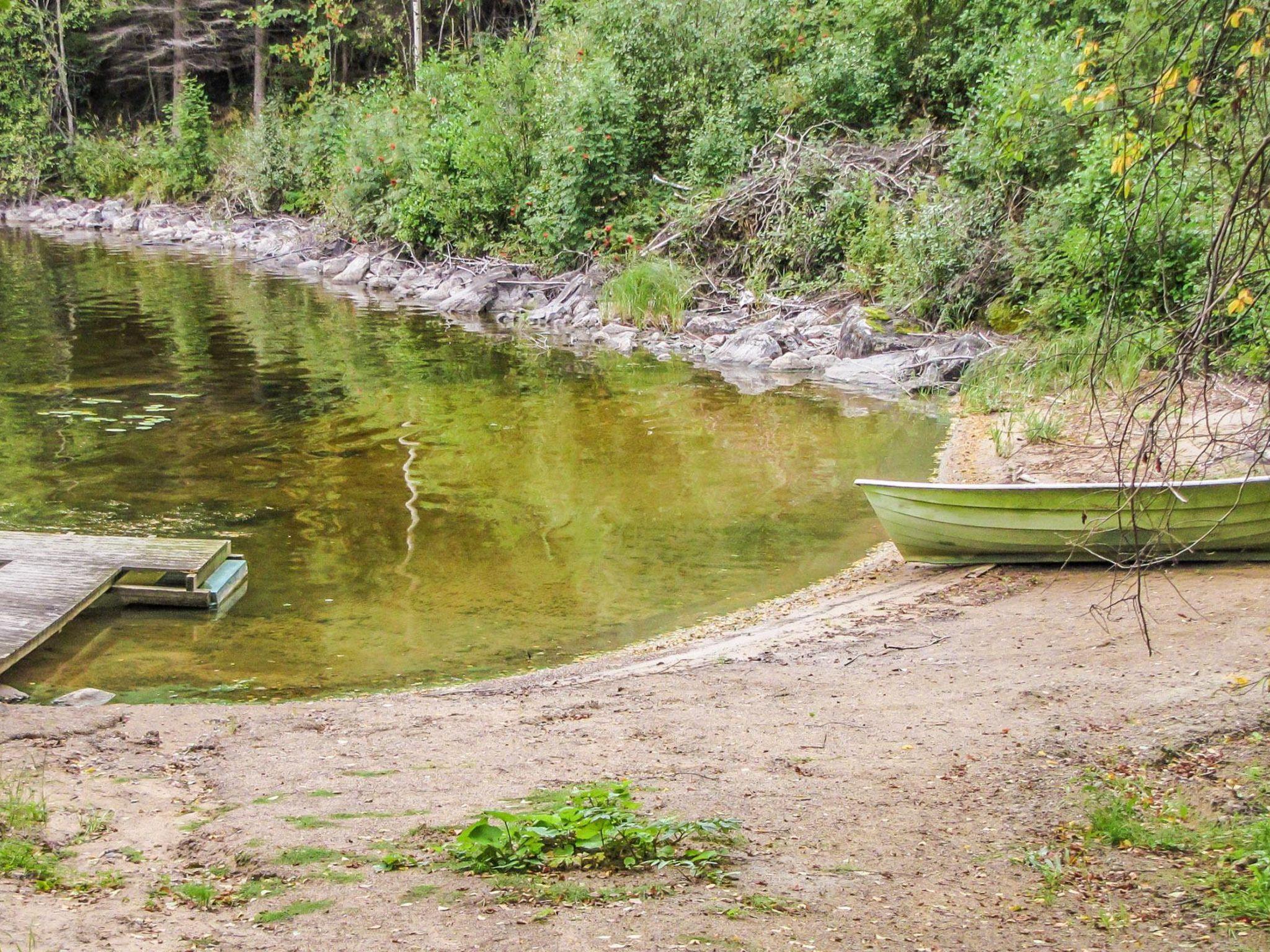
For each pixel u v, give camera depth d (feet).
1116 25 56.49
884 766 17.46
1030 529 28.45
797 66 75.10
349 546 31.68
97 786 16.99
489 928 11.86
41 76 138.21
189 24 132.16
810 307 63.67
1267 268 15.70
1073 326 49.67
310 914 12.26
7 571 27.63
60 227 122.83
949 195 59.16
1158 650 22.31
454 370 56.49
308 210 109.40
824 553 31.50
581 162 73.77
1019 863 13.82
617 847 13.93
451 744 19.15
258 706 21.59
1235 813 15.03
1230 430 34.60
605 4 79.71
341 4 119.14
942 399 49.83
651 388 52.75
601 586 28.99
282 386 52.29
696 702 21.29
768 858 13.93
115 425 44.55
